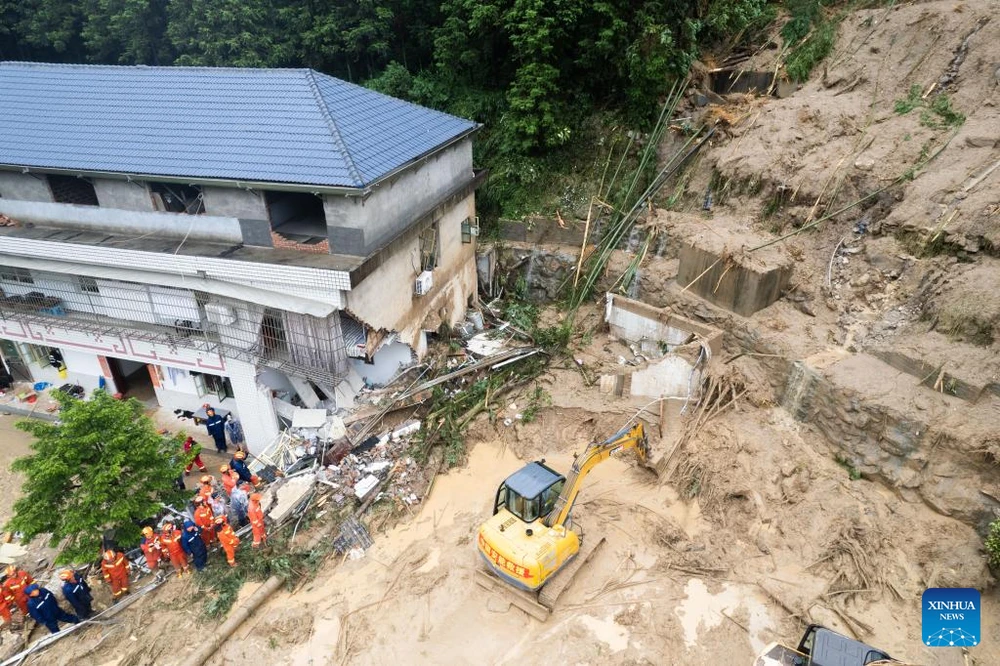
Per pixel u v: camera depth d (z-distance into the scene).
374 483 15.61
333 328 15.49
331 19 26.59
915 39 21.03
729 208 21.08
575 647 12.10
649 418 17.19
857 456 14.70
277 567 13.66
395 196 16.55
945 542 13.00
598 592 13.24
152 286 16.61
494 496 15.84
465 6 23.25
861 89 21.31
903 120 19.66
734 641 12.16
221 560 14.01
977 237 15.74
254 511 13.78
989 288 14.70
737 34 24.98
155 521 15.27
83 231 17.31
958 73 19.66
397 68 26.47
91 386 20.38
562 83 24.16
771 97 23.12
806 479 14.68
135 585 13.76
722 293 18.50
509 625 12.60
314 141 15.37
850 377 15.05
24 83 18.83
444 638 12.38
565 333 20.78
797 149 20.41
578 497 15.70
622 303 20.22
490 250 23.81
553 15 21.89
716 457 15.45
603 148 24.16
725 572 13.51
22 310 18.23
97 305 17.64
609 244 22.30
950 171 17.47
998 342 14.09
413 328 18.80
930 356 14.60
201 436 18.67
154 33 30.08
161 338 16.86
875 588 12.77
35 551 15.10
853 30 22.77
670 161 23.12
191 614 12.91
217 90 17.39
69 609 13.40
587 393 18.42
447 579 13.58
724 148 22.08
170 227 16.48
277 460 16.41
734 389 16.78
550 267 23.34
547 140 23.48
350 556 14.27
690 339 18.25
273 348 16.39
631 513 15.16
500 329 21.81
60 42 31.28
